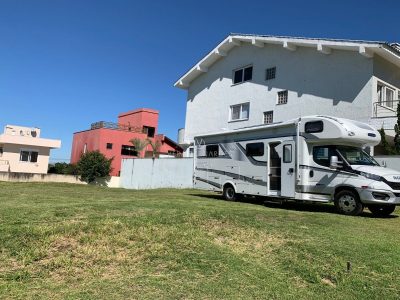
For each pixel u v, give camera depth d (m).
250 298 4.57
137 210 8.80
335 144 11.58
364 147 12.49
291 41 21.09
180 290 4.62
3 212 7.88
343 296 4.84
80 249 5.73
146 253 5.80
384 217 11.11
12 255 5.33
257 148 13.62
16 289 4.37
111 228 6.75
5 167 41.34
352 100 18.41
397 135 15.33
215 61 27.78
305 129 12.08
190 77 29.48
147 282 4.79
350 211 11.00
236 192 14.34
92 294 4.36
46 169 43.44
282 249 6.46
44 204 9.74
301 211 11.21
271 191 13.06
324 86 19.84
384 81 18.47
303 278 5.37
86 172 40.66
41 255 5.39
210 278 5.07
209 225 7.71
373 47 17.20
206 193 18.55
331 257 6.11
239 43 25.64
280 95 22.59
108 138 47.75
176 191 20.25
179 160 26.61
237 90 25.66
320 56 20.22
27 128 45.47
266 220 8.62
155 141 47.81
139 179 29.88
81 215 7.80
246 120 24.62
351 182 11.00
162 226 7.25
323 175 11.62
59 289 4.46
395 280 5.39
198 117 28.89
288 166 12.46
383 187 10.53
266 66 23.61
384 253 6.46
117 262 5.41
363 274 5.54
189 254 5.86
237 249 6.38
